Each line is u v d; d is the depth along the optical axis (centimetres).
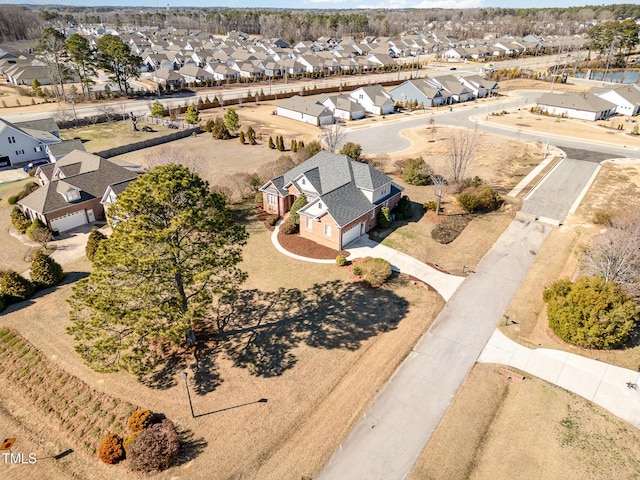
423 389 2352
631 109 8850
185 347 2639
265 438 2069
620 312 2522
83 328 2162
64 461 1981
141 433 1997
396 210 4356
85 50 8894
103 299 2116
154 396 2308
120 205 2156
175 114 8425
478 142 6919
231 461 1958
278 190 4191
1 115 7881
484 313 2964
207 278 2298
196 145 6919
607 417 2172
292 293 3147
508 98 10594
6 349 2648
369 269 3281
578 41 18325
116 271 2169
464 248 3791
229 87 11219
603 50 13800
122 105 9006
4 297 3045
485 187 4691
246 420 2161
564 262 3572
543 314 2956
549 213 4425
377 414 2200
